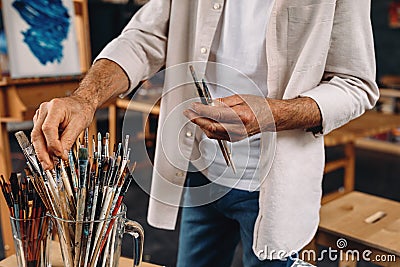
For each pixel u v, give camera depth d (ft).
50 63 7.07
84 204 2.16
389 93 13.98
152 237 8.30
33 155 2.26
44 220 2.54
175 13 3.32
